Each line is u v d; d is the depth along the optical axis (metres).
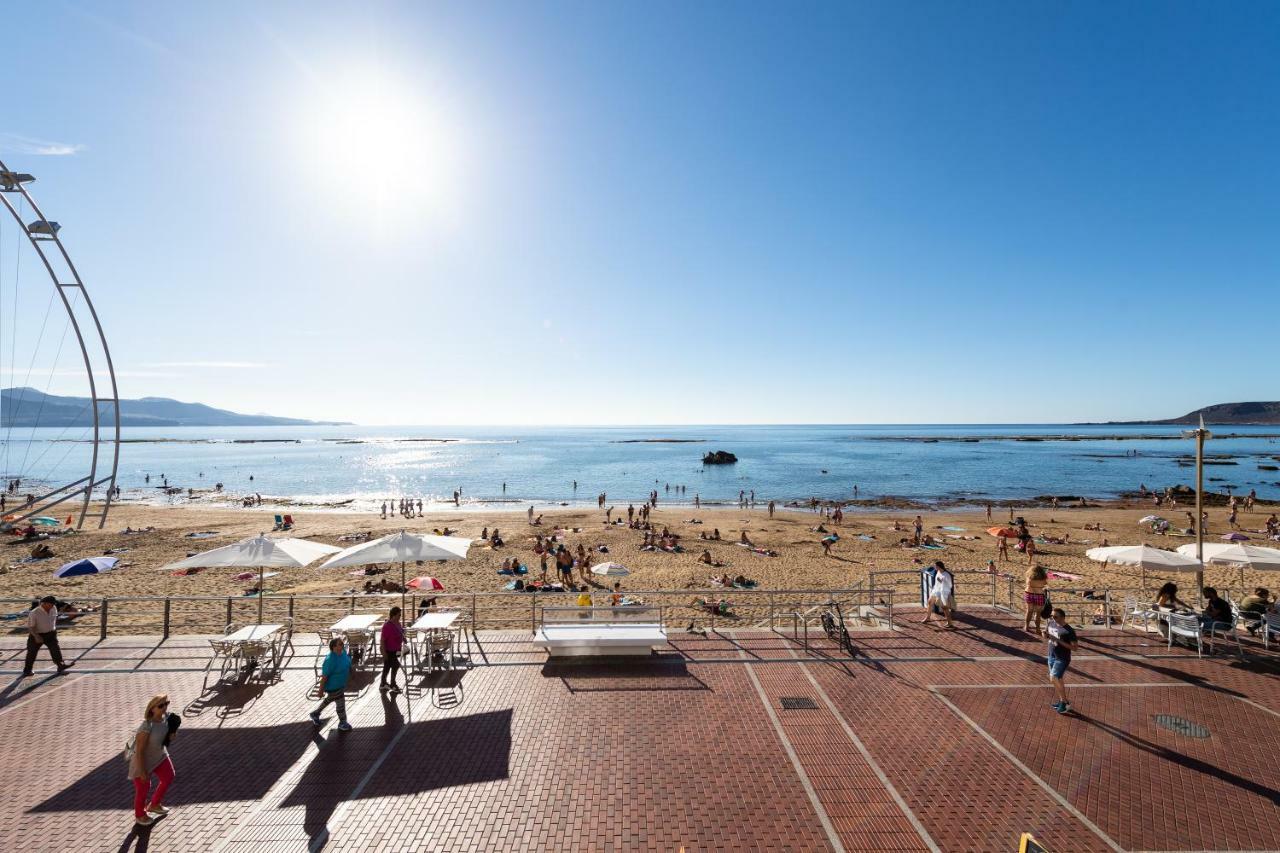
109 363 27.47
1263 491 64.94
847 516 47.31
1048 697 9.80
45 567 26.05
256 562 10.96
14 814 6.86
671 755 8.12
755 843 6.42
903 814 6.89
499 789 7.38
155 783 7.46
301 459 134.00
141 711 9.38
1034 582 12.98
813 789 7.36
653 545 31.98
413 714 9.29
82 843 6.40
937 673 10.77
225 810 6.98
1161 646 12.03
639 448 177.25
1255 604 12.66
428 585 16.39
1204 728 8.77
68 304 26.00
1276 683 10.27
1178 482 75.38
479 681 10.47
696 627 14.32
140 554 29.33
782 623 15.59
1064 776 7.61
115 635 13.27
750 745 8.37
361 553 11.38
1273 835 6.53
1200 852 6.30
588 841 6.46
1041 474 87.00
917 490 69.00
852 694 9.92
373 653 11.56
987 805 7.05
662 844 6.42
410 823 6.75
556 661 11.32
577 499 64.81
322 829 6.64
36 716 9.18
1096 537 35.22
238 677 10.49
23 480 84.25
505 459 130.25
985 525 41.12
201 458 139.25
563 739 8.54
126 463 122.69
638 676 10.66
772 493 67.56
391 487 77.88
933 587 13.95
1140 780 7.52
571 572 23.69
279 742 8.48
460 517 46.88
